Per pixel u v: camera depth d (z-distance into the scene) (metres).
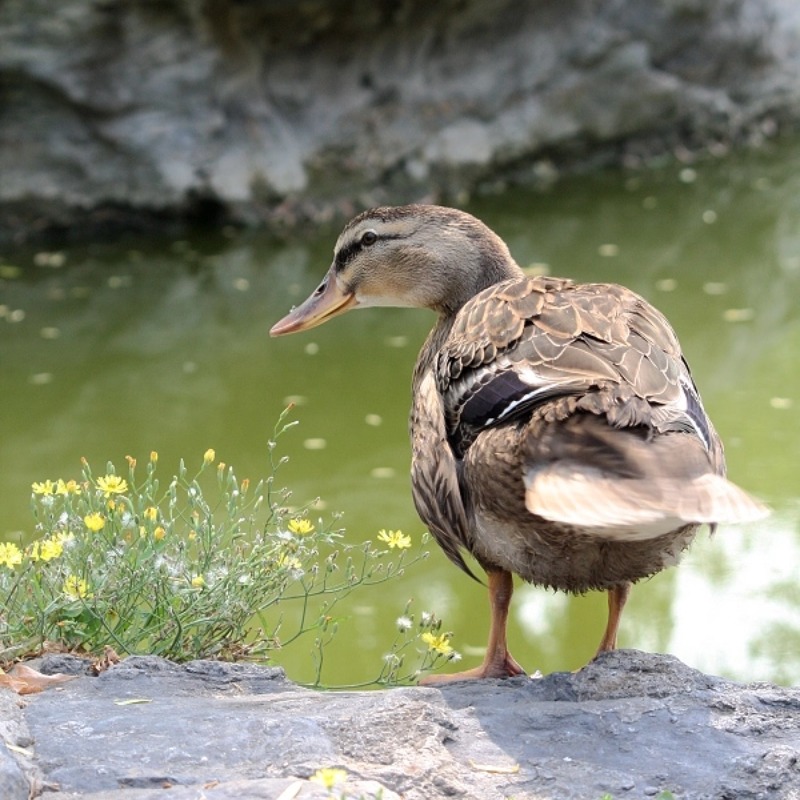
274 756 4.73
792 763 4.74
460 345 5.76
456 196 23.25
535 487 4.78
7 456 13.66
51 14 19.34
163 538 6.41
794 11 27.50
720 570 11.59
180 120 20.58
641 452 4.73
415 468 6.12
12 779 4.41
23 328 17.36
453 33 22.91
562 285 6.05
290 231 21.12
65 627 6.24
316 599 10.41
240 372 15.86
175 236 20.91
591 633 10.42
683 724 5.03
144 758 4.73
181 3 19.81
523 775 4.73
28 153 20.19
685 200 23.23
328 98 21.98
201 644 6.42
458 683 5.84
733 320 17.42
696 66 25.75
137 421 14.53
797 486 12.73
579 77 24.31
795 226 21.66
